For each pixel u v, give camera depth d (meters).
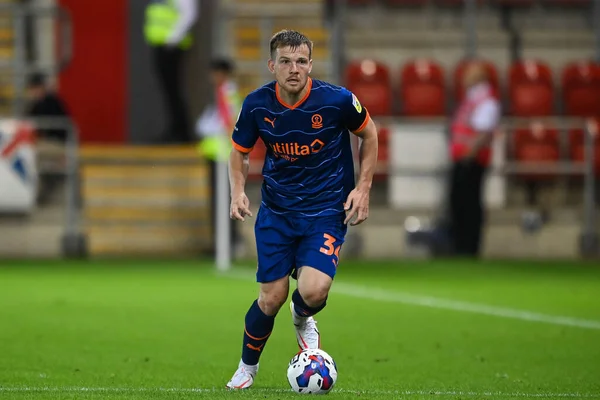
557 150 63.69
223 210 53.31
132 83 70.94
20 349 28.20
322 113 21.19
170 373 24.38
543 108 66.00
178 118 67.12
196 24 68.00
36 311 36.97
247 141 21.67
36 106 59.19
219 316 35.97
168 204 62.66
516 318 35.78
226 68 51.00
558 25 71.56
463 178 58.28
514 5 71.06
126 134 70.94
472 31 67.50
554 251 61.94
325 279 20.81
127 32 70.81
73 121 64.62
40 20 68.44
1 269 53.25
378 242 60.53
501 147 61.50
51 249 60.03
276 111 21.25
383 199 61.56
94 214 61.94
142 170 62.72
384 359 26.94
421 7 70.75
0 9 64.81
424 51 68.56
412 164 60.03
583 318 35.88
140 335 31.33
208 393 20.72
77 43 70.62
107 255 61.44
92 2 70.69
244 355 21.89
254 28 67.69
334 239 21.34
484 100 57.12
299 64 20.66
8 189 57.53
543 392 21.81
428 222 60.41
